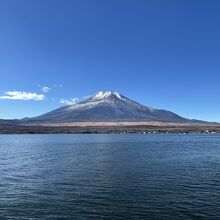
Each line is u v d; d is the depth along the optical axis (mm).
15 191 53688
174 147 154875
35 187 57000
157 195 50125
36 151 137250
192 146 161500
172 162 93125
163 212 41125
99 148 150875
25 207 43906
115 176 68250
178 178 65250
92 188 55750
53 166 86000
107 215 40281
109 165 86938
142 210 42156
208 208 42594
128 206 44062
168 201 46406
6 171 77062
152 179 64250
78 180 63750
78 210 42469
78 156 113625
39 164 90812
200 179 64000
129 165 86562
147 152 127688
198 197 48562
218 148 147500
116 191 53219
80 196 49906
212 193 51188
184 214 40188
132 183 60125
